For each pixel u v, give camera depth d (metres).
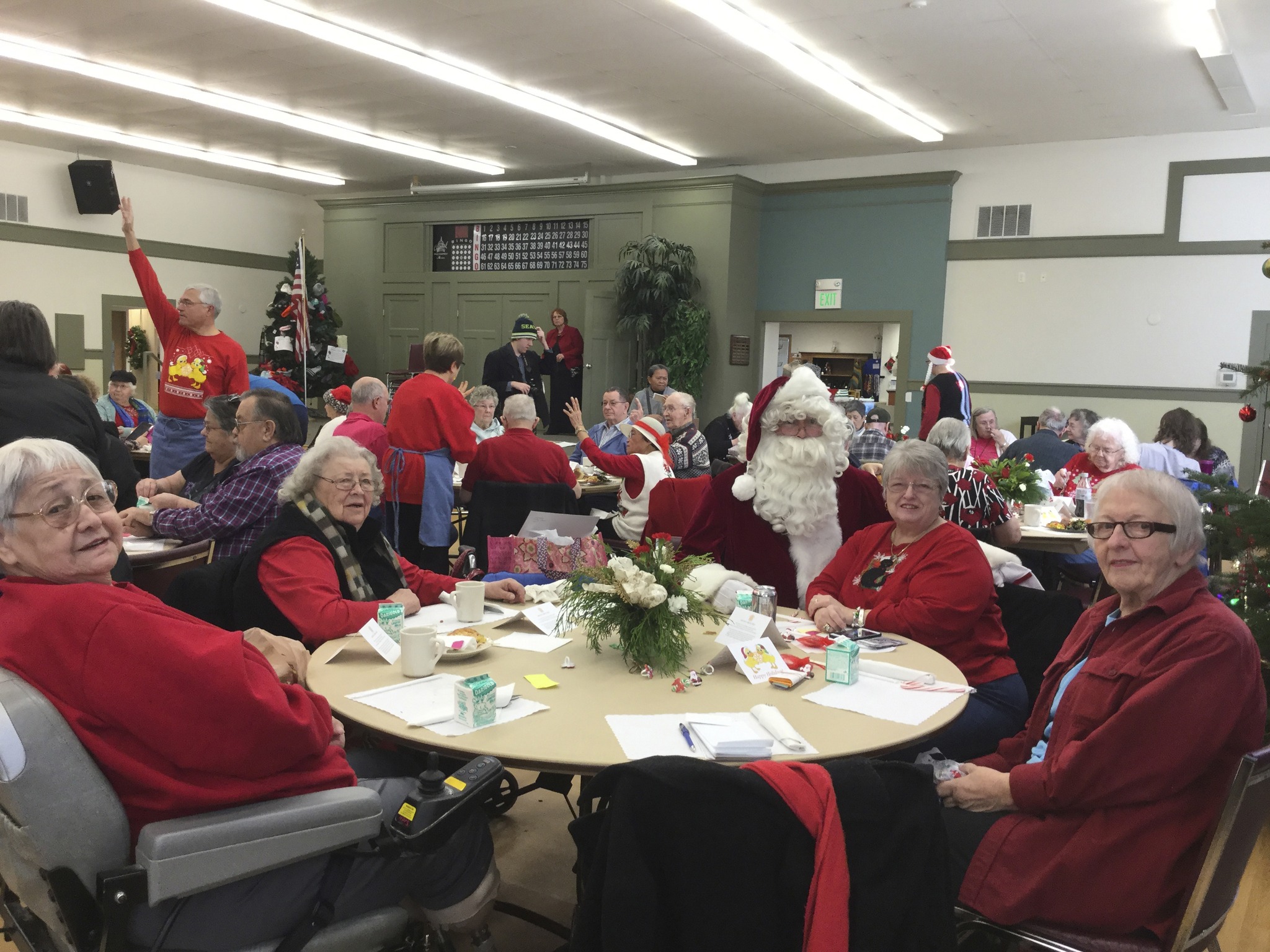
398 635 2.07
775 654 1.95
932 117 8.23
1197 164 8.48
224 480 3.10
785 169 10.25
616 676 1.89
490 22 6.30
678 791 1.05
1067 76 6.98
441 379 4.60
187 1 6.10
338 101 8.33
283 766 1.34
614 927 1.05
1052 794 1.52
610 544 4.25
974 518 3.69
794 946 1.09
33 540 1.30
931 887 1.13
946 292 9.56
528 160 10.51
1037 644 2.40
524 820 2.67
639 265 9.75
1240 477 8.52
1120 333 8.88
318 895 1.38
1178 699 1.44
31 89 8.12
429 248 11.76
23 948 1.43
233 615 2.21
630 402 9.78
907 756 2.07
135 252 4.48
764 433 3.00
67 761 1.16
